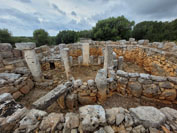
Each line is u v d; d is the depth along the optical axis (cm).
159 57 404
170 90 230
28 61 336
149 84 245
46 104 174
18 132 110
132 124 121
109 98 285
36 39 1878
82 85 261
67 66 400
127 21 1469
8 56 466
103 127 119
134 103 256
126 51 689
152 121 116
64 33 2069
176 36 1281
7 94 161
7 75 293
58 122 124
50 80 385
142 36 1547
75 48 809
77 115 138
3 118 115
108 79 279
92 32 1577
